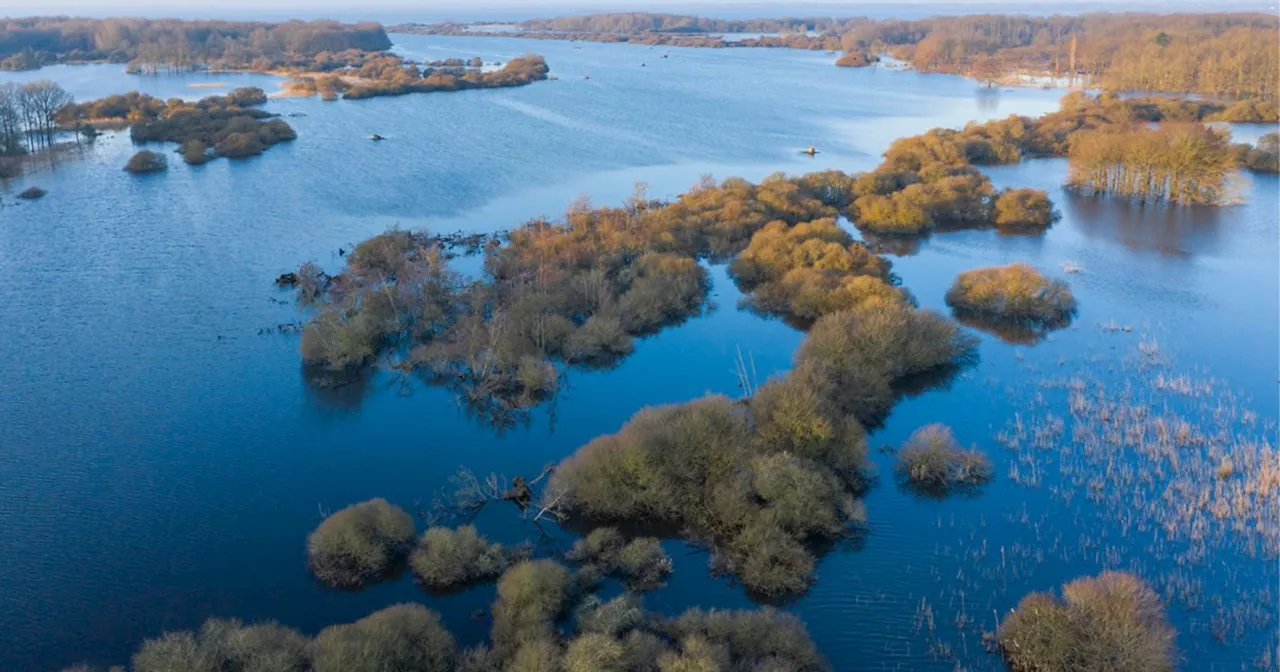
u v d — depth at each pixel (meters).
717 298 102.50
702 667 41.78
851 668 47.09
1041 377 80.94
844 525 58.47
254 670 42.66
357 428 73.38
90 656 48.84
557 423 74.62
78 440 70.69
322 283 101.81
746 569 53.59
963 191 134.88
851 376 75.31
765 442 63.34
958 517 60.12
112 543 58.31
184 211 133.00
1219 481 62.03
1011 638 47.31
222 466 67.56
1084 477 64.00
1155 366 82.44
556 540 58.12
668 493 59.47
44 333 89.88
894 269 111.94
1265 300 98.69
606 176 158.25
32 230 123.12
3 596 53.31
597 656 42.88
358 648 43.12
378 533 56.50
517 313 88.38
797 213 126.69
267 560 56.62
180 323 92.88
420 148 179.00
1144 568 54.12
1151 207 138.75
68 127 197.50
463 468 65.31
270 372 82.69
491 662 45.59
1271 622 49.25
